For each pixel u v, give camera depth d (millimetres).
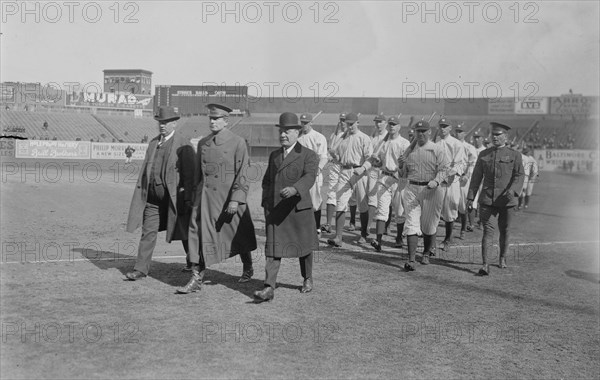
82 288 5727
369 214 8695
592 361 4320
